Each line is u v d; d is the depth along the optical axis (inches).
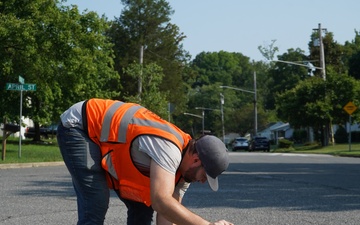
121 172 191.3
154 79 1927.9
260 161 1238.3
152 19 3193.9
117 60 3110.2
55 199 464.4
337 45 3481.8
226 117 4510.3
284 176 753.6
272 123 4623.5
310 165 1056.2
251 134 4185.5
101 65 1889.8
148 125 186.2
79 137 194.4
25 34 1210.6
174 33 3289.9
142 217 218.1
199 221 173.6
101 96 1862.7
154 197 175.5
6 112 1533.0
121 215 377.7
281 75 4530.0
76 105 202.1
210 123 5054.1
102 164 192.5
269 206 433.4
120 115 191.9
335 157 1501.0
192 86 5984.3
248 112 4345.5
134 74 1919.3
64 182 618.8
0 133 2689.5
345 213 397.4
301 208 423.2
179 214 173.5
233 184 624.1
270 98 4921.3
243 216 381.4
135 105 198.2
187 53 3427.7
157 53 3213.6
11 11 1272.1
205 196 497.4
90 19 1360.7
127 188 192.1
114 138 189.9
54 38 1272.1
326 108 2119.8
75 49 1295.5
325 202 460.8
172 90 3248.0
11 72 1278.3
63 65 1316.4
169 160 178.1
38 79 1296.8
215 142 180.9
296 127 2271.2
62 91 1668.3
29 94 1576.0
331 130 2313.0
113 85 3014.3
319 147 2219.5
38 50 1275.8
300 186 602.5
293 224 350.0
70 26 1298.0
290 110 2210.9
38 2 1267.2
